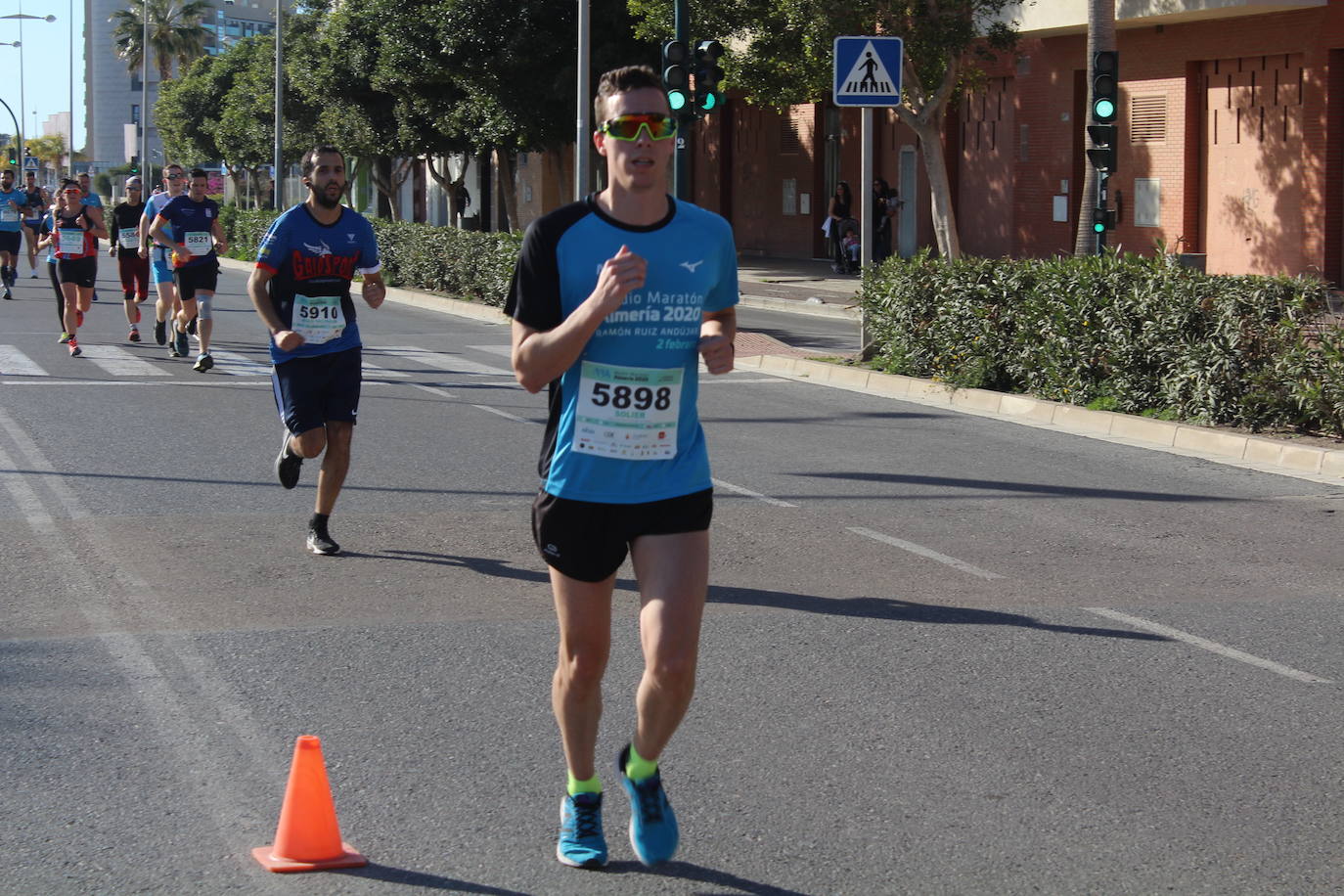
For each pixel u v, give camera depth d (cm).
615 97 391
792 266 3500
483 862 429
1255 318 1166
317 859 424
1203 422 1195
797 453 1137
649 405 397
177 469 1031
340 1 3866
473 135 3291
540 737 532
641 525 400
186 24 9062
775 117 3841
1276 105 2483
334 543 802
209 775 495
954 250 2300
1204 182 2638
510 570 773
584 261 393
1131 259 1285
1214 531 877
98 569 762
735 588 740
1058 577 768
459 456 1106
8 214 2506
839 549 826
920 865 429
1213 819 464
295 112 4597
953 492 988
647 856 411
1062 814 467
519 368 388
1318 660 631
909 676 604
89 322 2117
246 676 597
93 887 411
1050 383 1338
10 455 1074
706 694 579
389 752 516
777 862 430
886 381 1522
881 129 3444
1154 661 627
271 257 766
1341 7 2342
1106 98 1847
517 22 3069
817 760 511
